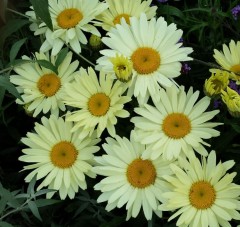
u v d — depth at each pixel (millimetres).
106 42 358
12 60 368
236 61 385
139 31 359
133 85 349
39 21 391
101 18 399
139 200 332
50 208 390
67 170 357
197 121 339
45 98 382
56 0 393
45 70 384
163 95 341
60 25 385
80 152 357
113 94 344
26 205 350
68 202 397
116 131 385
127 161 339
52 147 362
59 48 383
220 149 367
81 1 388
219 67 374
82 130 349
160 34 357
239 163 373
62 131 359
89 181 381
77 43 383
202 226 307
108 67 348
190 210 314
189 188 318
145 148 339
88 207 371
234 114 330
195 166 316
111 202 330
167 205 309
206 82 336
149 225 333
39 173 355
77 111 349
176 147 331
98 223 380
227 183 310
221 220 312
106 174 337
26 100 379
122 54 341
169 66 351
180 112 342
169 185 329
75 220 394
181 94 342
